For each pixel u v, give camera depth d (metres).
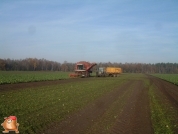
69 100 19.23
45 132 10.26
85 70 63.31
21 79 43.25
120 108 16.72
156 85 42.78
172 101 22.00
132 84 42.72
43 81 42.69
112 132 10.62
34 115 13.24
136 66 189.25
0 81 35.41
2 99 18.30
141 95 25.64
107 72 74.94
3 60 136.25
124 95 24.78
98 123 12.12
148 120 13.31
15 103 16.61
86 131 10.59
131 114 14.82
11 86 29.78
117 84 40.75
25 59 158.25
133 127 11.68
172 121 13.38
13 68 144.88
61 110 14.96
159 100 22.11
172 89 36.25
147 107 17.73
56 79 50.00
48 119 12.46
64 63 162.00
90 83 40.47
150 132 10.88
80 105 17.09
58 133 10.16
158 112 15.83
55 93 23.66
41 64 163.50
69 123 11.89
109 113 14.76
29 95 21.45
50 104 16.94
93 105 17.42
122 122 12.60
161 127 11.81
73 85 35.09
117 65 177.75
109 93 25.98
